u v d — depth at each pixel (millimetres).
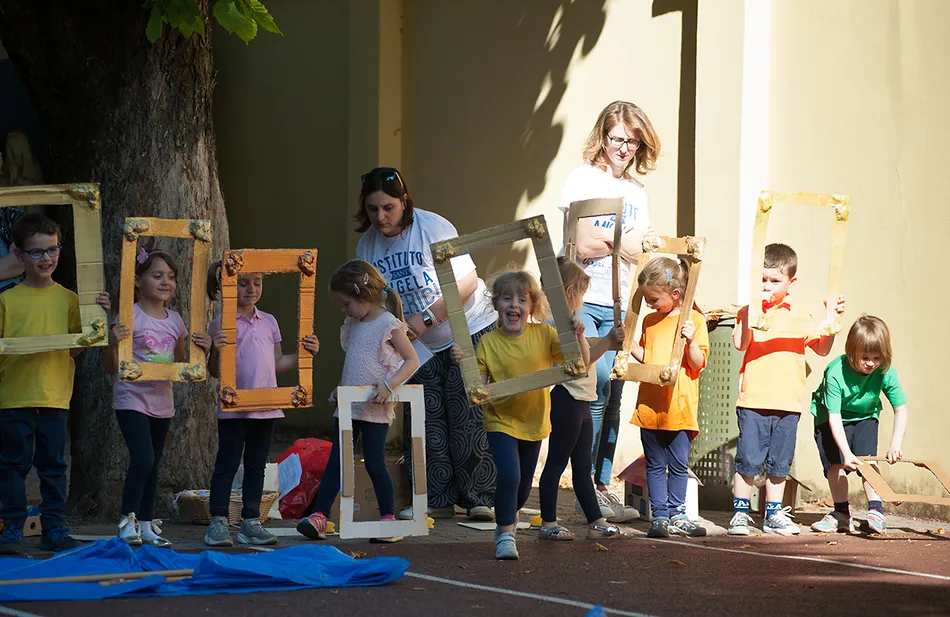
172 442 7789
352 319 6887
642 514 8000
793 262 7453
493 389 6156
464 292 7621
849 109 8531
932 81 7965
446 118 11438
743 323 7461
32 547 6285
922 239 8008
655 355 7230
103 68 7945
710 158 9102
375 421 6762
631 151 7703
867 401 7414
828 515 7543
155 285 6484
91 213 6125
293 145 12602
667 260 7125
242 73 13102
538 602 4863
